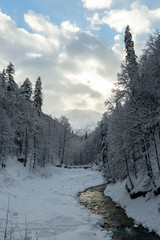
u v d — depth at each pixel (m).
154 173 14.15
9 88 33.84
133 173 18.08
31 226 8.69
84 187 28.47
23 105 31.75
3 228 7.59
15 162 31.14
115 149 19.31
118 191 20.22
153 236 9.84
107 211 15.10
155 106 14.38
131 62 16.91
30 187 21.72
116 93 16.81
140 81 14.75
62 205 14.05
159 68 14.58
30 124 32.38
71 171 43.38
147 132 14.18
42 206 13.75
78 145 107.69
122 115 17.52
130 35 22.22
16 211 10.74
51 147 43.31
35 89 36.44
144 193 14.26
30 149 35.41
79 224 9.84
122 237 9.78
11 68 33.94
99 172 47.81
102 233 9.72
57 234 8.14
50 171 37.53
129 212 14.12
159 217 10.87
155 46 14.70
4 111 29.53
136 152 16.95
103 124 44.00
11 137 29.81
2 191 14.39
